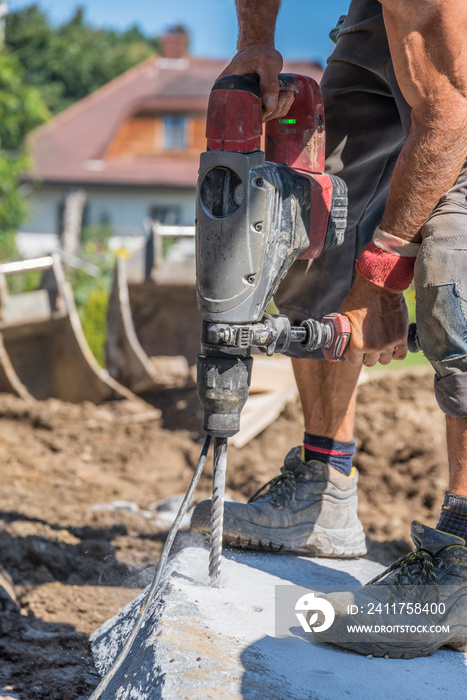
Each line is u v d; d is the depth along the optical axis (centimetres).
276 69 207
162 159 3114
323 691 167
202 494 458
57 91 3822
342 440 267
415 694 171
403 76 186
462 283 188
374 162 258
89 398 638
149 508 420
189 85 3244
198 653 174
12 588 279
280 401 588
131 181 2939
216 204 193
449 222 191
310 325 205
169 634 182
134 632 175
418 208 192
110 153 3125
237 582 229
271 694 161
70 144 3125
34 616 262
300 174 214
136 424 591
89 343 734
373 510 434
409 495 457
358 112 255
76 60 3981
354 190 259
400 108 233
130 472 499
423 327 195
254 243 193
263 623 200
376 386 619
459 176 196
